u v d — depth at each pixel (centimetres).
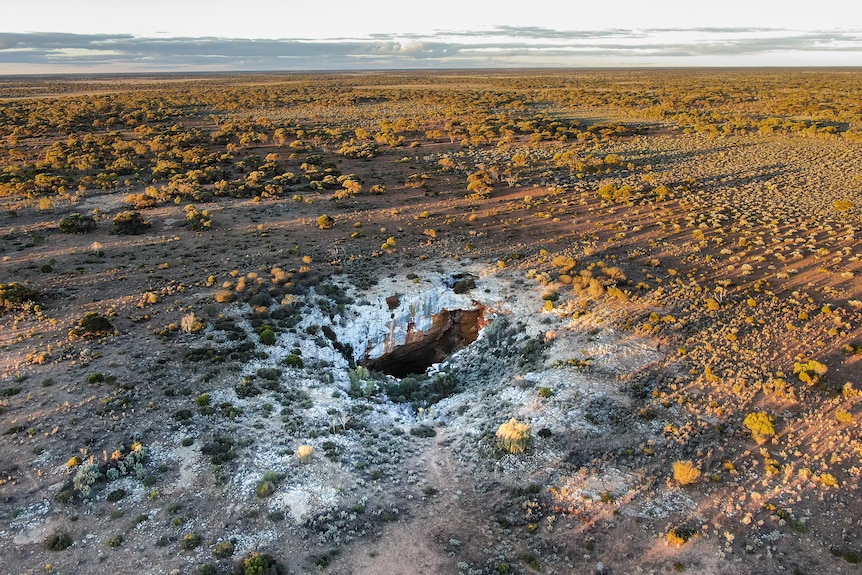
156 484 3700
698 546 3325
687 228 8550
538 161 12825
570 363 5103
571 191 10612
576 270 7025
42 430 4078
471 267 7200
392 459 4147
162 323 5625
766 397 4591
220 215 9119
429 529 3503
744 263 7194
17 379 4631
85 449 3912
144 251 7600
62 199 9812
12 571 3070
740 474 3847
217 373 4875
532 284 6681
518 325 5978
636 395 4666
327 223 8638
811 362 4884
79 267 6988
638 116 19688
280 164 12594
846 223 8488
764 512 3547
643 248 7788
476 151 14238
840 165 11944
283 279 6581
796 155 12950
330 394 4894
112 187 10600
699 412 4447
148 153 13575
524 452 4119
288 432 4272
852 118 17500
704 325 5694
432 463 4153
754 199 9888
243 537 3359
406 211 9556
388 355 6375
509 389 4981
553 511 3616
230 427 4231
